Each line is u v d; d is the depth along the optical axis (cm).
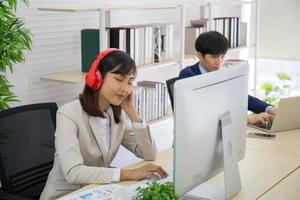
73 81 345
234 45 521
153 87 413
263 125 298
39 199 225
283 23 529
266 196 192
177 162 165
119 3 427
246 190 198
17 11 342
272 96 518
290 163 234
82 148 216
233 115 192
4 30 288
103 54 210
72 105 217
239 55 559
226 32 508
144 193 163
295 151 254
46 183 221
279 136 282
